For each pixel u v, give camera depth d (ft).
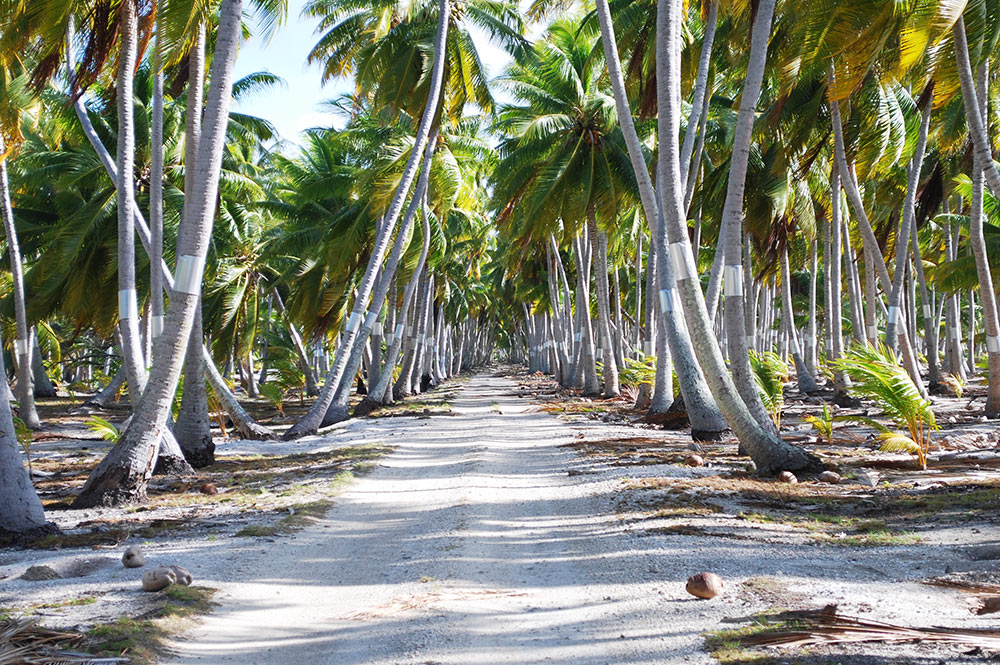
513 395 125.80
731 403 37.55
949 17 38.55
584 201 84.12
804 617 15.97
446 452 50.42
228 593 20.53
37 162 83.56
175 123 86.43
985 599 16.35
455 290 190.90
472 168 105.19
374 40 82.53
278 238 111.34
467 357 303.68
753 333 104.88
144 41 43.19
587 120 86.22
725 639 15.16
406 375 125.80
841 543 23.24
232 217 97.71
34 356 131.03
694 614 17.03
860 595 17.67
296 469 44.80
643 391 81.61
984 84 63.10
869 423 40.37
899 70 42.88
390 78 78.07
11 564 23.99
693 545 23.29
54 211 101.91
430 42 75.92
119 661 14.74
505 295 210.79
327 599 20.29
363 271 113.29
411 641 16.47
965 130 73.77
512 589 20.36
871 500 29.94
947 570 19.49
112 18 42.09
